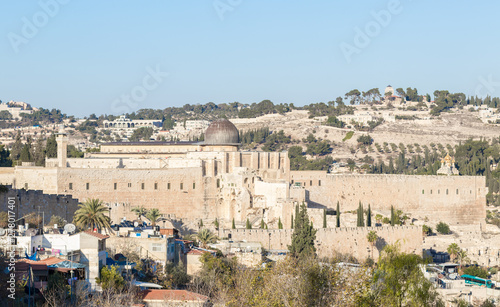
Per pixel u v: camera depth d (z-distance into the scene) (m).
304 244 186.62
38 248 125.19
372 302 114.94
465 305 167.00
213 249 171.88
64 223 167.00
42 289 114.50
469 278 189.38
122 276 129.88
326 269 114.38
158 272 141.50
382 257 127.75
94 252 125.62
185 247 160.75
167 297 123.56
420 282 123.19
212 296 134.50
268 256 178.25
